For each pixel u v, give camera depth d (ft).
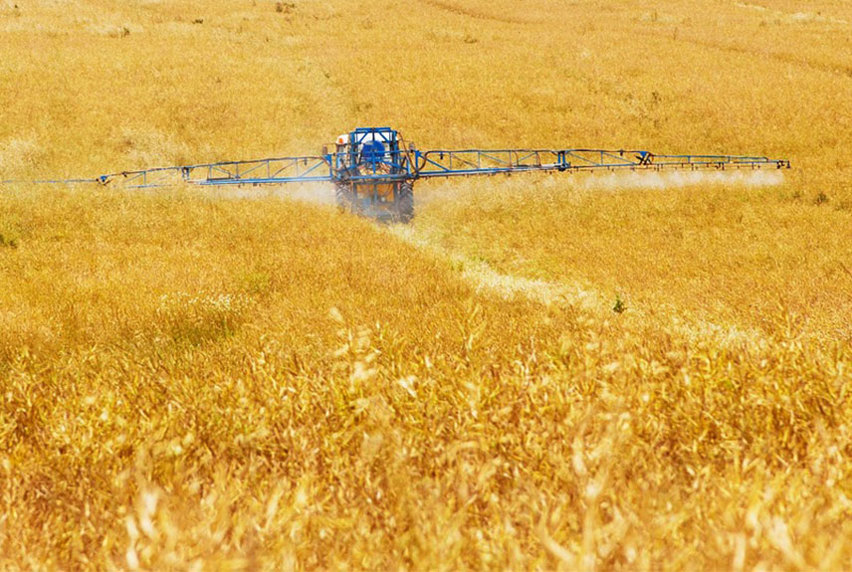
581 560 4.88
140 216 57.93
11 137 88.28
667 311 27.86
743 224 60.54
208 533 5.90
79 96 103.14
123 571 6.23
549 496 7.43
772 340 13.07
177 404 12.14
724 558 5.32
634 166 79.97
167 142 91.71
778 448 8.89
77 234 53.62
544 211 66.64
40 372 16.55
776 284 36.04
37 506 9.20
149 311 26.68
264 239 51.75
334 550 6.80
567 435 8.52
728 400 10.16
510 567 5.95
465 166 90.53
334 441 9.72
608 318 20.92
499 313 25.17
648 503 6.37
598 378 10.78
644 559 5.40
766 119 104.53
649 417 9.52
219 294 29.63
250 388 12.26
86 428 10.65
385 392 10.95
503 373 11.48
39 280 35.32
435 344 16.49
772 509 6.55
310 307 28.02
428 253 46.62
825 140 97.91
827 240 51.44
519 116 105.91
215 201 63.62
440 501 7.07
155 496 5.45
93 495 8.88
